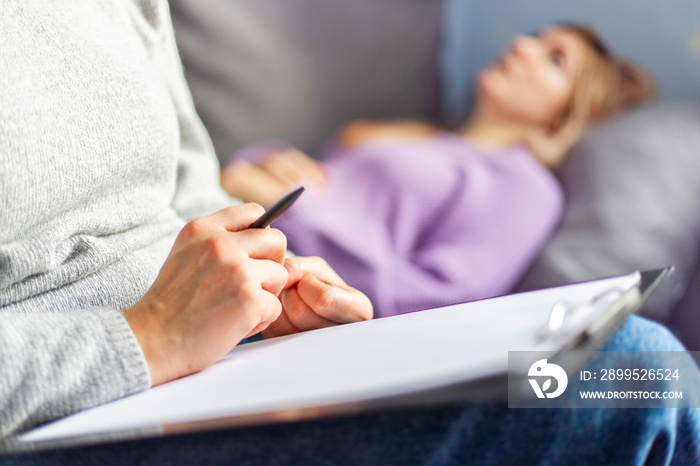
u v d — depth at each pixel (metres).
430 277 1.24
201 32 1.43
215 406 0.28
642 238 1.22
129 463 0.32
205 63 1.44
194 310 0.38
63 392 0.33
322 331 0.47
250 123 1.48
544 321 0.33
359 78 1.66
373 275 1.22
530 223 1.32
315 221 1.30
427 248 1.35
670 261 1.20
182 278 0.40
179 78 0.66
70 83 0.45
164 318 0.38
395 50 1.72
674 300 1.16
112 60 0.49
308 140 1.57
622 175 1.32
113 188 0.49
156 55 0.60
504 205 1.35
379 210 1.38
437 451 0.31
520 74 1.73
